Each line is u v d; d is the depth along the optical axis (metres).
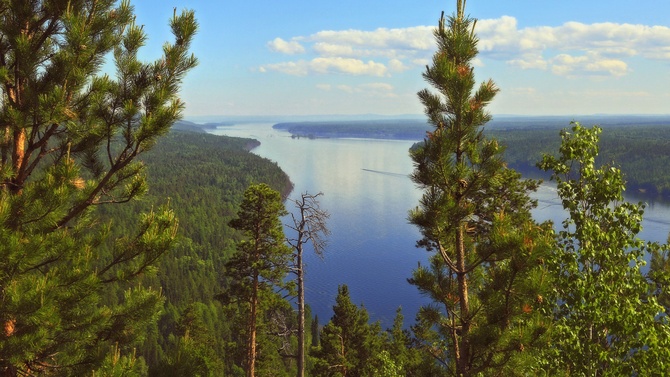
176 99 8.77
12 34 7.96
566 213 112.19
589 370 10.52
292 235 105.00
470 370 9.62
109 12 8.64
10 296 6.98
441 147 9.67
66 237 8.06
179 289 92.75
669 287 11.13
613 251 10.78
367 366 33.09
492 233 8.79
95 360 8.53
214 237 129.88
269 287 28.25
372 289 91.81
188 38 8.70
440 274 11.55
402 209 157.12
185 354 8.71
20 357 7.22
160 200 144.88
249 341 27.91
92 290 7.93
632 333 10.16
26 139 8.98
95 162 9.90
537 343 8.60
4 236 6.97
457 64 9.85
